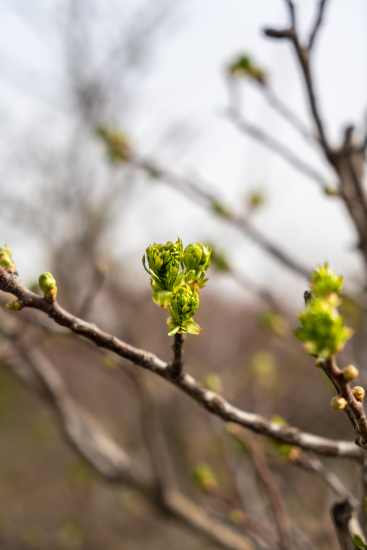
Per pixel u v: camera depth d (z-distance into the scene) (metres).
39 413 5.61
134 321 4.59
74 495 5.56
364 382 2.33
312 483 3.79
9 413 6.87
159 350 5.06
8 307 0.94
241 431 2.10
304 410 4.97
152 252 0.95
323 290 0.87
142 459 4.80
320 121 1.91
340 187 2.10
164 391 4.71
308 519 3.51
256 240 2.81
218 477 4.38
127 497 4.36
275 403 4.97
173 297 0.93
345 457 1.19
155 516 3.70
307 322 0.77
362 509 1.14
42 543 4.37
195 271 0.96
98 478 4.32
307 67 1.73
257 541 2.17
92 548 4.63
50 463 6.55
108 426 5.26
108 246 5.10
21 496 5.82
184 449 4.95
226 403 1.13
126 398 6.09
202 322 5.80
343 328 0.77
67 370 6.08
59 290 4.79
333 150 2.05
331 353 0.77
